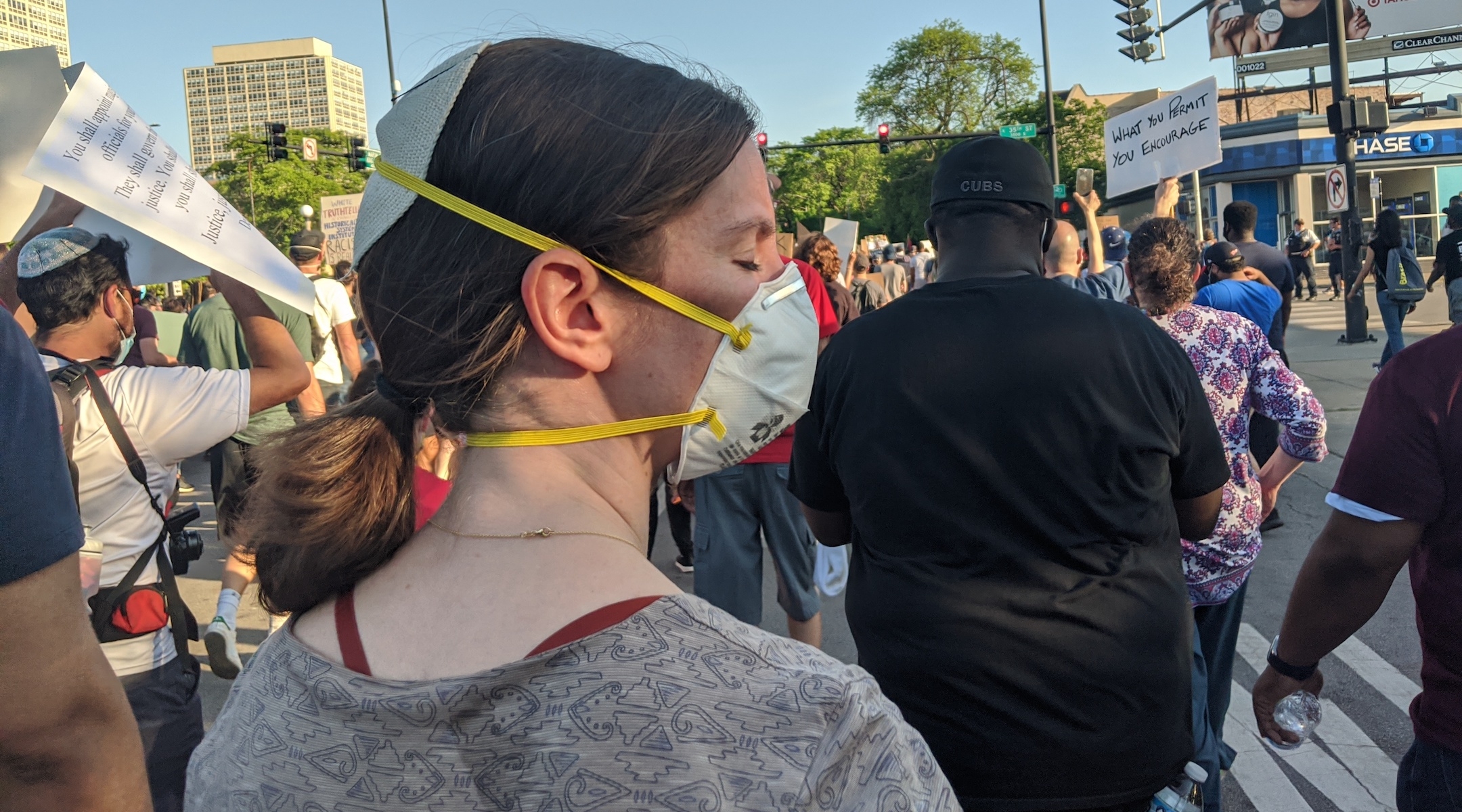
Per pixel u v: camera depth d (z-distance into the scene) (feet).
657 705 1.95
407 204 2.37
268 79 411.13
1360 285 44.27
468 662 2.09
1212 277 17.87
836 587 13.03
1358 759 10.59
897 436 5.45
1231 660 8.73
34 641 3.61
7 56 6.34
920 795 2.12
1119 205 116.06
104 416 6.80
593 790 1.91
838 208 214.48
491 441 2.37
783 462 12.04
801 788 1.93
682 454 2.58
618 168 2.25
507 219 2.26
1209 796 7.72
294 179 157.28
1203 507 5.88
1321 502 20.01
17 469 3.57
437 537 2.38
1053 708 5.04
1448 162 95.71
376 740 2.07
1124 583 5.18
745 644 2.09
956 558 5.27
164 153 6.64
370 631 2.27
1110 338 5.34
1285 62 97.04
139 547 7.02
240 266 6.66
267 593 2.50
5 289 7.63
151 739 7.09
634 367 2.40
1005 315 5.48
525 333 2.31
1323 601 5.53
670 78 2.41
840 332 6.06
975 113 197.26
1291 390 8.82
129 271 8.01
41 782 3.75
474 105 2.31
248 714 2.34
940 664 5.16
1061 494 5.16
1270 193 100.27
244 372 7.60
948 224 6.08
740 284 2.45
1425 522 5.06
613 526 2.36
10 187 6.61
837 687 2.03
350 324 19.35
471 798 1.98
